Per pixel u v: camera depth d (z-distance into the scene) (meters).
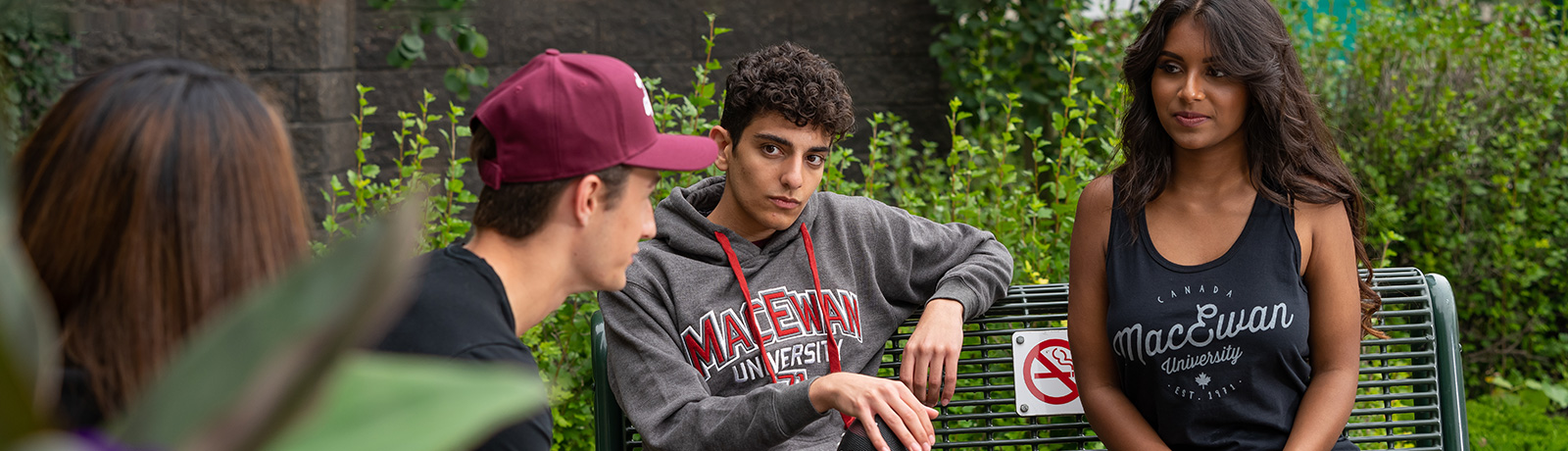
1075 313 2.13
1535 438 3.38
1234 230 2.00
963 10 4.20
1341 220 2.02
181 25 3.83
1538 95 3.92
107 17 3.73
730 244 2.12
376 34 4.18
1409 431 2.56
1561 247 3.80
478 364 1.28
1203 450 2.00
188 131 0.95
